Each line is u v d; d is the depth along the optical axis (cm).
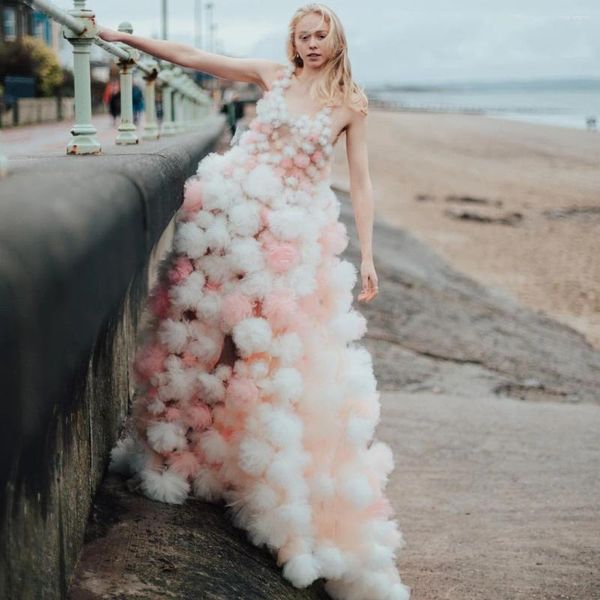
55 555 234
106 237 169
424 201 2861
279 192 349
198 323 346
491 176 3653
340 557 349
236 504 341
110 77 2581
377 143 5306
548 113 12362
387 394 842
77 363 191
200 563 299
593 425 761
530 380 984
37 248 133
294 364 347
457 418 759
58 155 377
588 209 2678
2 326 118
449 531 510
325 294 368
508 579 448
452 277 1630
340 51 363
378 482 374
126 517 312
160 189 273
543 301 1472
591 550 487
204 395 344
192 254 343
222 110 2847
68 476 256
